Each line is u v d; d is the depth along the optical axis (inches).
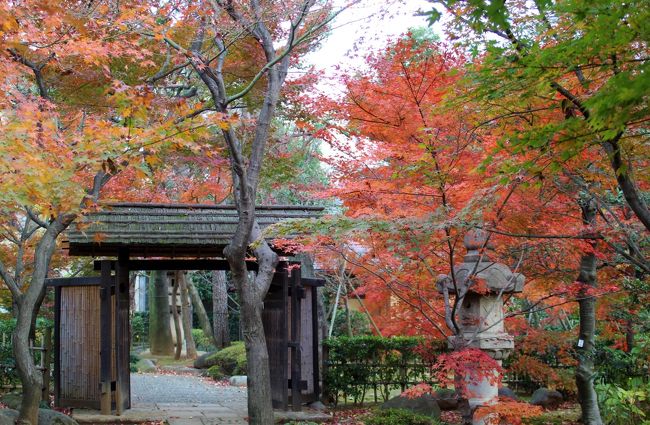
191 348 904.9
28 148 247.9
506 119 258.8
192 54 332.2
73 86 382.0
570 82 234.8
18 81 336.2
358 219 288.5
